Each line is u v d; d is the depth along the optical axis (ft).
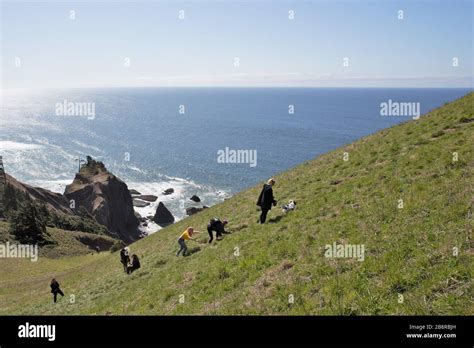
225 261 61.11
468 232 40.04
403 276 37.37
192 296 53.57
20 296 124.67
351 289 39.11
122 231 449.48
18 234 257.55
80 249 268.82
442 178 57.67
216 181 593.01
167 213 470.80
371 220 53.93
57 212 392.88
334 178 85.35
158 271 75.20
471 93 104.37
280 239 61.16
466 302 31.89
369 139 108.99
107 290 79.00
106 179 461.37
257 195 108.58
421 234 43.98
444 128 84.17
